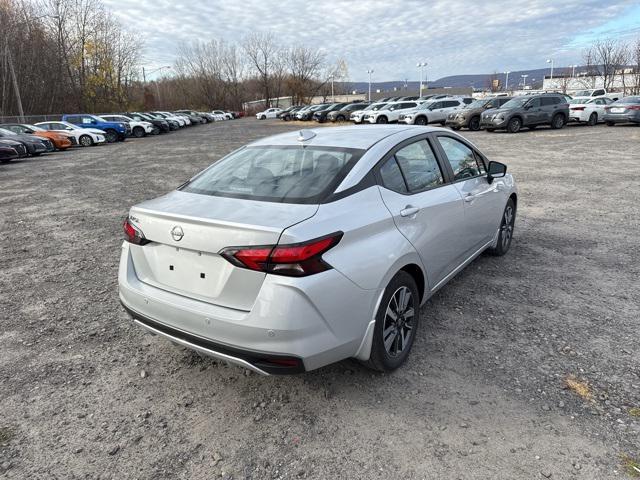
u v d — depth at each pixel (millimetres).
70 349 3645
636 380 2984
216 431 2688
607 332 3598
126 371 3326
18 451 2553
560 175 10906
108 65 54969
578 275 4738
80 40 52344
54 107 47969
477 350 3414
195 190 3227
